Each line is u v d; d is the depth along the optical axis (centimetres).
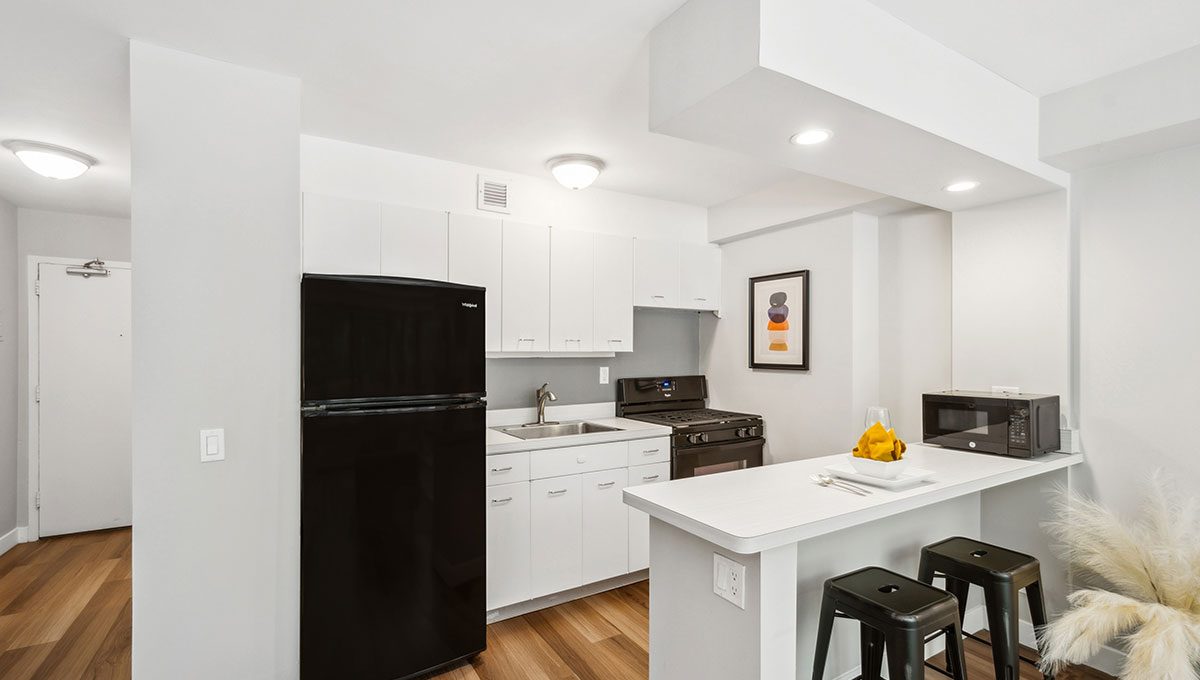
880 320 336
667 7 172
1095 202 245
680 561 170
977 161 217
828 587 164
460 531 238
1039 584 192
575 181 311
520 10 172
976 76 207
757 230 376
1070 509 224
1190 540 202
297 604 206
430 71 211
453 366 237
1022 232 264
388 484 218
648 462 332
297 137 213
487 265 314
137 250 185
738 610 149
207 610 192
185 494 189
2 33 181
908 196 265
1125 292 236
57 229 410
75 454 415
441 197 306
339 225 271
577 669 239
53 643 262
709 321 431
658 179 343
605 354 386
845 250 330
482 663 244
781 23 150
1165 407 225
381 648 216
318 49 194
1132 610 186
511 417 353
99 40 186
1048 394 253
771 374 378
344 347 209
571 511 303
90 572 347
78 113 242
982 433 246
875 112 173
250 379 200
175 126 192
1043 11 175
